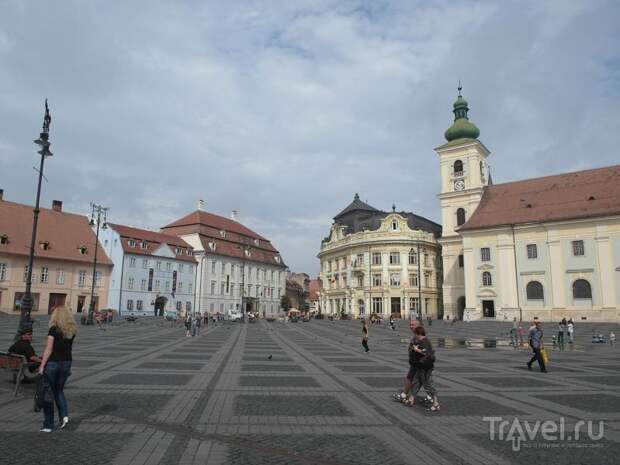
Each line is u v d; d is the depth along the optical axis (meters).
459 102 78.31
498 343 31.81
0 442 7.20
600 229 55.75
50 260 66.50
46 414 7.76
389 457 6.79
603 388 13.05
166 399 10.51
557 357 22.66
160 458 6.56
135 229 82.44
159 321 61.34
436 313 88.31
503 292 60.97
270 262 111.06
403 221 87.94
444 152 76.50
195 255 92.19
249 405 10.10
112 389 11.59
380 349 26.52
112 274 75.62
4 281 60.88
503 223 62.00
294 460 6.59
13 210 66.62
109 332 37.19
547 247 59.12
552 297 57.91
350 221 97.50
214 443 7.30
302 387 12.55
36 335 30.00
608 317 53.94
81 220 75.38
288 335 38.94
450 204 74.69
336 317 91.81
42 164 19.58
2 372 12.67
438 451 7.11
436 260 91.25
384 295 85.38
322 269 105.31
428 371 10.05
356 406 10.21
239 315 76.62
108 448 6.97
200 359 19.00
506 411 9.91
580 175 63.00
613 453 7.12
